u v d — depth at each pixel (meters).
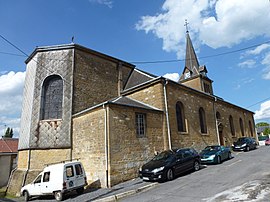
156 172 10.37
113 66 20.14
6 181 21.92
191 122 18.30
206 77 33.03
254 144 23.22
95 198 9.23
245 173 9.78
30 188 11.33
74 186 10.63
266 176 8.66
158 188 9.29
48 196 11.93
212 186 8.18
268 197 6.04
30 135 15.52
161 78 16.02
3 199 12.82
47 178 10.89
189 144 17.14
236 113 28.52
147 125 14.20
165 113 15.61
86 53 18.06
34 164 14.95
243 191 6.93
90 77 17.75
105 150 11.85
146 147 13.66
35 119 15.83
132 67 22.25
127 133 12.88
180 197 7.26
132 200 7.89
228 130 24.72
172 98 16.80
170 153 11.82
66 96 16.08
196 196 7.10
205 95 21.44
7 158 22.67
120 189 10.11
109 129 12.05
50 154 14.94
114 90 19.42
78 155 13.98
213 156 14.07
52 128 15.44
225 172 10.64
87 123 13.80
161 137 14.92
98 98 17.81
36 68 17.05
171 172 10.70
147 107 15.08
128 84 20.62
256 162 12.54
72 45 17.19
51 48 17.25
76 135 14.59
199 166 12.73
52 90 16.70
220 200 6.31
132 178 12.23
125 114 13.15
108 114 12.29
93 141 12.95
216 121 22.33
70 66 16.75
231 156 16.64
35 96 16.41
